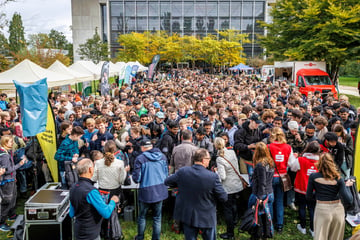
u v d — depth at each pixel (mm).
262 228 4695
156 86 18094
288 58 26734
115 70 21312
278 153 5008
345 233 5230
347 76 56875
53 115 5988
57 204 4516
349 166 5492
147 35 52844
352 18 21203
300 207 5266
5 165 5258
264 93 12625
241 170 5992
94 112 7871
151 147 4789
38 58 31188
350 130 6805
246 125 5891
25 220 4496
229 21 62438
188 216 3891
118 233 4828
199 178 3875
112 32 63062
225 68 56031
